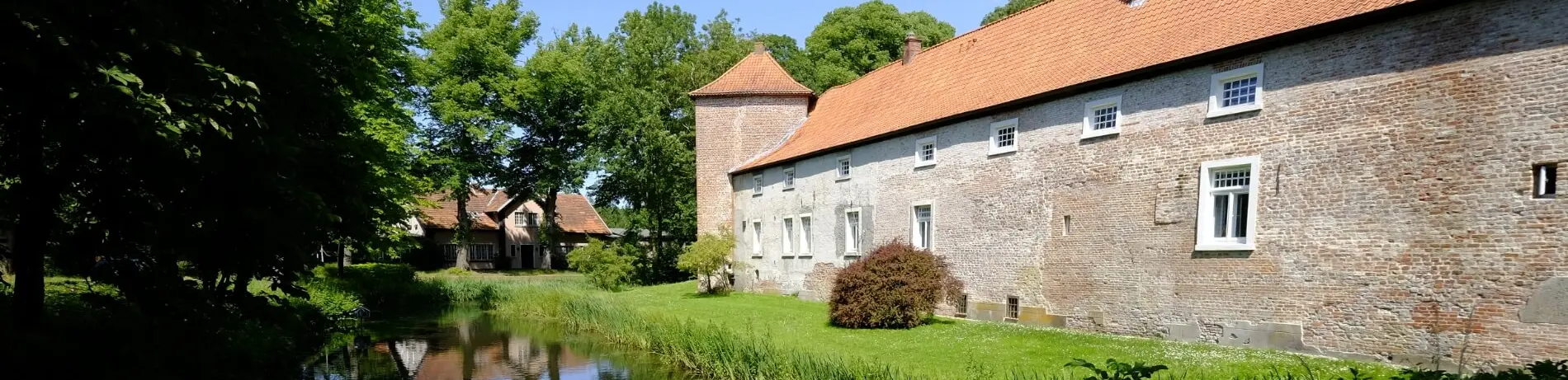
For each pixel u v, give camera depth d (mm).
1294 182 12930
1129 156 15445
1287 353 12719
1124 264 15438
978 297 19156
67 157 8547
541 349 19094
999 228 18531
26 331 8859
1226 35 14180
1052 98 17203
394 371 16281
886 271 17812
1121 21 17828
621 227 75938
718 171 31531
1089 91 16391
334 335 21281
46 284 16531
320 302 21656
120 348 9500
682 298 27734
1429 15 11547
